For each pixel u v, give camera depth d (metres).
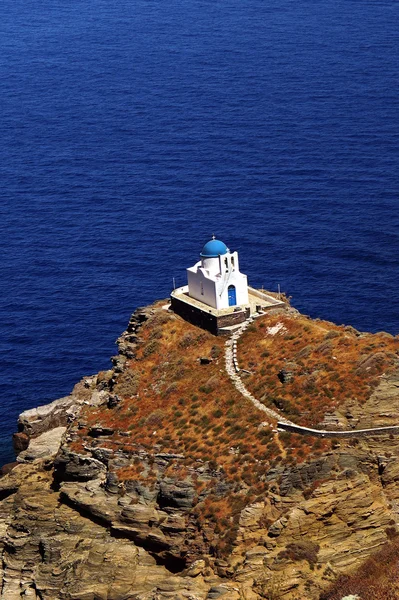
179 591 131.12
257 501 133.50
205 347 158.75
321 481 132.50
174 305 168.50
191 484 138.12
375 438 134.75
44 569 142.50
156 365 159.25
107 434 151.00
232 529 133.00
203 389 151.00
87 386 186.88
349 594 124.31
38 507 150.12
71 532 144.62
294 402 141.25
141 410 152.75
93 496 145.50
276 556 129.50
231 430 142.50
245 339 157.25
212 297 162.12
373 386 137.75
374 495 132.88
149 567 138.38
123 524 141.38
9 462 185.88
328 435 135.75
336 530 131.00
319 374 142.75
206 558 133.88
